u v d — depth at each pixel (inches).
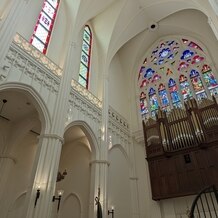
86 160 525.7
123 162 555.8
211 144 460.1
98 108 524.7
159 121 557.3
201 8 526.3
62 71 444.5
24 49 374.6
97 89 584.1
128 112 690.2
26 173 481.4
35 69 383.6
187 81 636.7
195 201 319.9
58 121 376.2
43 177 315.3
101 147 471.2
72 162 548.4
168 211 481.7
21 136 467.8
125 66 786.8
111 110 598.9
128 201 505.7
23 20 416.5
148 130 571.2
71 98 450.6
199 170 453.7
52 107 387.9
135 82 751.7
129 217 484.1
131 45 778.2
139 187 545.6
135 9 666.2
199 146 468.8
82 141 556.4
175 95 639.1
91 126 475.2
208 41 649.6
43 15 488.7
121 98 698.2
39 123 474.6
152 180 500.4
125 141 598.2
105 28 657.0
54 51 475.5
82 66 571.8
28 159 497.0
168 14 698.8
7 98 423.8
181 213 466.0
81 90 494.6
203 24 668.1
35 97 364.2
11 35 325.7
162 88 680.4
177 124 528.1
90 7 574.2
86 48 622.8
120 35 668.1
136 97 713.0
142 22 715.4
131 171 562.6
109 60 643.5
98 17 675.4
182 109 554.6
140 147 607.5
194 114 509.0
